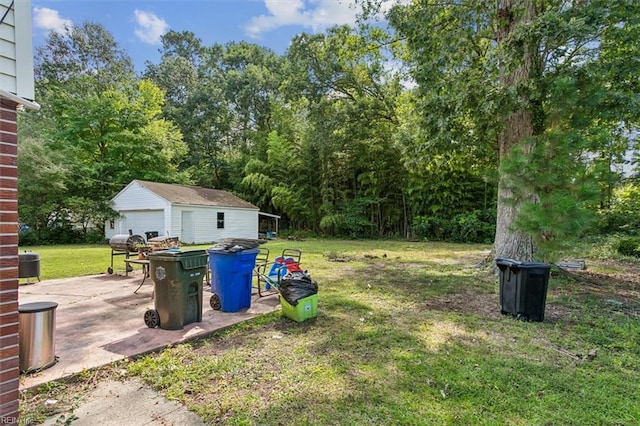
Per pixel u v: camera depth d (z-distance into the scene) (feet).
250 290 15.55
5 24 6.39
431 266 28.37
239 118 86.02
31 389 7.98
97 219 56.44
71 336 11.53
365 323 13.38
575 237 14.85
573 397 7.95
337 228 63.05
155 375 8.92
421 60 23.68
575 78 17.79
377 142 59.47
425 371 9.21
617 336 11.97
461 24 21.77
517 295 14.02
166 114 82.58
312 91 60.18
